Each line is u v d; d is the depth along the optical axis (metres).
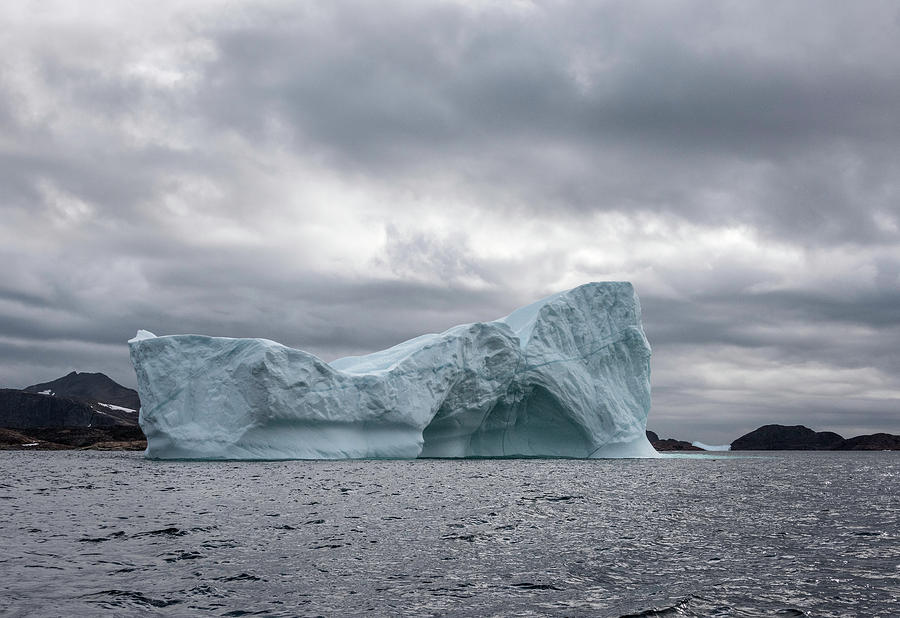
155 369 69.06
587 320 82.56
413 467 63.34
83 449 140.62
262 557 21.80
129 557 21.47
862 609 16.75
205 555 21.95
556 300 81.50
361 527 28.11
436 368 73.06
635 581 19.36
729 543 25.39
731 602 17.28
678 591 18.20
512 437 84.25
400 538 25.66
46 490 42.38
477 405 76.94
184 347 69.69
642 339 83.50
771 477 62.50
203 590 17.72
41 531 26.25
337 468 60.53
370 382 70.56
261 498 37.72
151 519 29.58
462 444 82.06
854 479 61.88
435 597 17.52
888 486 53.12
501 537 26.20
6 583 18.00
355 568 20.50
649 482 52.44
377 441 72.00
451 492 41.97
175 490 41.97
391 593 17.83
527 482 49.69
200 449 67.00
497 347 76.56
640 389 84.25
